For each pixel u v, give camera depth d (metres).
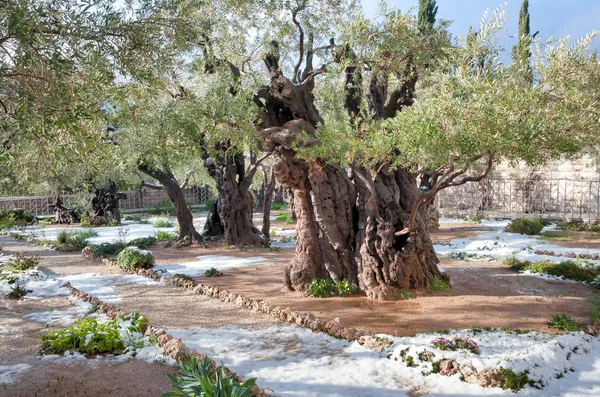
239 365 6.54
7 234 27.30
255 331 8.21
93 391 5.75
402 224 10.80
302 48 12.23
